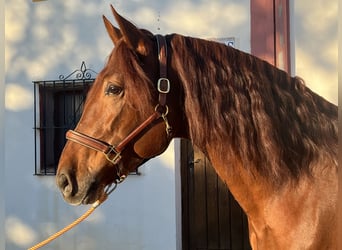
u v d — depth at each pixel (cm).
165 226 399
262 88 159
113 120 161
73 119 428
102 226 415
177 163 403
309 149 156
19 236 436
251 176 158
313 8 352
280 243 154
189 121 159
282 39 351
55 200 429
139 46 164
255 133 156
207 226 409
